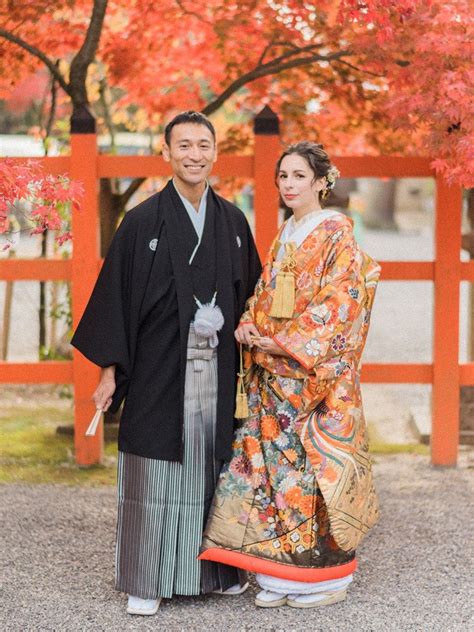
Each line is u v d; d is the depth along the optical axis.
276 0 5.14
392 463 5.18
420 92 4.27
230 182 6.12
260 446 3.27
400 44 4.39
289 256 3.23
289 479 3.22
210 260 3.25
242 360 3.35
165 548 3.25
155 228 3.22
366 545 3.92
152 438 3.22
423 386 7.26
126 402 3.31
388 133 5.69
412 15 4.29
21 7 5.25
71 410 6.31
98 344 3.26
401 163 4.90
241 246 3.40
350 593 3.44
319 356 3.13
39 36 5.55
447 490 4.66
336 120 5.79
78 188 3.60
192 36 5.62
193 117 3.17
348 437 3.21
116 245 3.25
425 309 10.74
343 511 3.15
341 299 3.14
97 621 3.20
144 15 5.50
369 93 5.42
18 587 3.48
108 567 3.69
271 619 3.22
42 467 5.03
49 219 3.52
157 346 3.22
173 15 5.49
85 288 4.91
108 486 4.71
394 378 5.05
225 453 3.27
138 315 3.23
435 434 5.09
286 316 3.19
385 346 8.59
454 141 4.12
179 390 3.20
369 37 4.54
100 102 6.81
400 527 4.12
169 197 3.24
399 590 3.46
